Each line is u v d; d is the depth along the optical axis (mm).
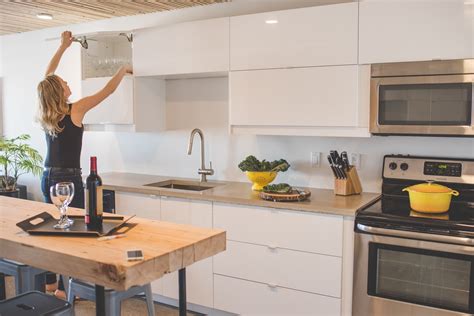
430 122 2717
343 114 2932
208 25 3348
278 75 3111
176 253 1596
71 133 3127
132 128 3797
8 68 5223
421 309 2494
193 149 3984
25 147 4859
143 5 3672
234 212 3074
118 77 3451
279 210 2906
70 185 1939
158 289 3439
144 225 1930
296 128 3113
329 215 2746
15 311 1874
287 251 2904
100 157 4559
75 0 3463
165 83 4062
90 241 1695
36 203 2422
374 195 3119
